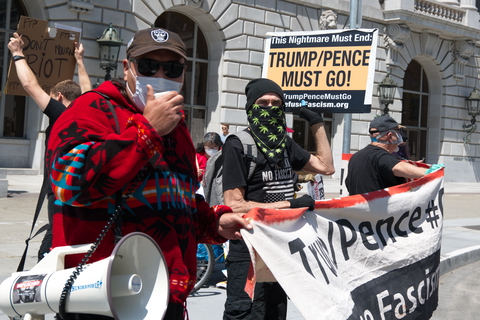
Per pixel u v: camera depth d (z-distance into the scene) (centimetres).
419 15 2503
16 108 1697
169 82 210
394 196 396
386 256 379
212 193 436
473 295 667
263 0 2075
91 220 199
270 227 286
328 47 498
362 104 481
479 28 2794
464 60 2819
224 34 1995
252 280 261
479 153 2959
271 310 346
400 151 860
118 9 1722
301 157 358
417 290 397
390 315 370
